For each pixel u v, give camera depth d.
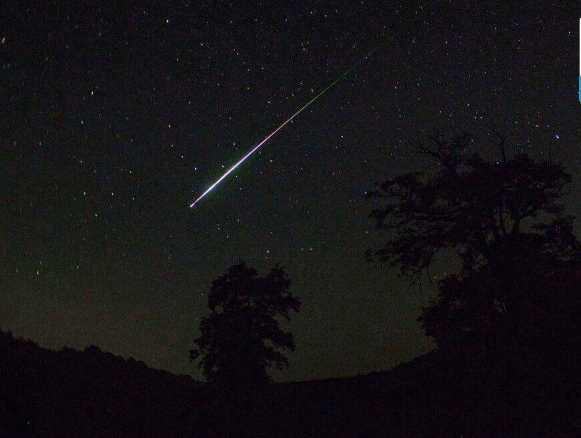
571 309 25.34
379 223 26.50
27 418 26.00
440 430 22.44
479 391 25.73
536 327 24.88
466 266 24.53
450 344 25.30
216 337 36.72
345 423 25.52
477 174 24.33
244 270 38.62
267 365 37.00
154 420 28.38
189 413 29.86
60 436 24.47
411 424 23.88
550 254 23.73
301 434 24.47
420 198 25.39
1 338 44.16
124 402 32.97
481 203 24.25
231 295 38.12
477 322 24.27
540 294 23.47
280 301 38.00
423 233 25.77
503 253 23.62
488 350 25.16
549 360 24.80
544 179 23.92
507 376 24.73
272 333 36.91
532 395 23.70
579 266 23.61
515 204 23.88
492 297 23.58
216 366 36.44
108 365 52.34
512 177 24.09
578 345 24.91
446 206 25.72
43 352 46.28
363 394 29.61
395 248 25.94
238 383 35.56
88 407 29.86
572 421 20.70
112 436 25.25
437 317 24.44
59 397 30.36
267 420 27.47
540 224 24.03
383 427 23.97
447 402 25.73
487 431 21.33
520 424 21.52
